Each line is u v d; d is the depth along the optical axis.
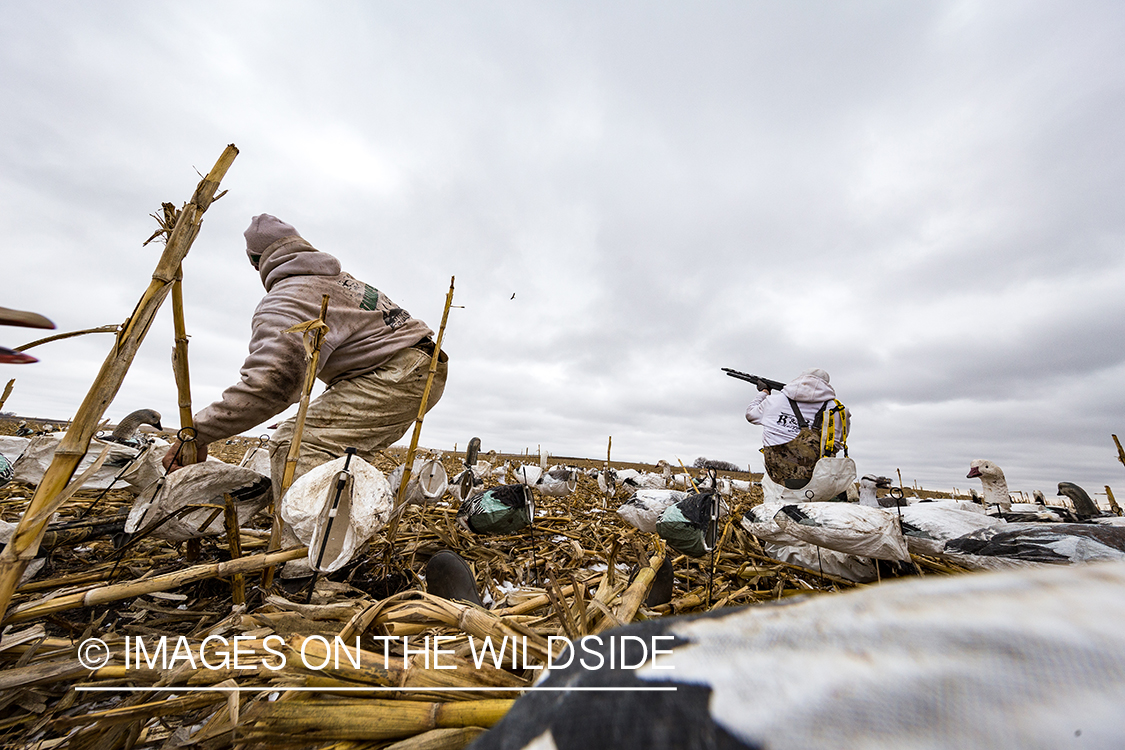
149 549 3.38
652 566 2.29
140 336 1.40
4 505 4.44
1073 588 0.48
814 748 0.40
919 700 0.40
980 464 6.68
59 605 1.80
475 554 4.11
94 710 1.59
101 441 3.50
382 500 2.30
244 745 1.20
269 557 2.15
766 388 6.01
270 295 3.09
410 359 3.50
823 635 0.51
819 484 4.37
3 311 0.80
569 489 8.98
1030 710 0.36
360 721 1.13
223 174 1.53
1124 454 6.36
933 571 3.49
